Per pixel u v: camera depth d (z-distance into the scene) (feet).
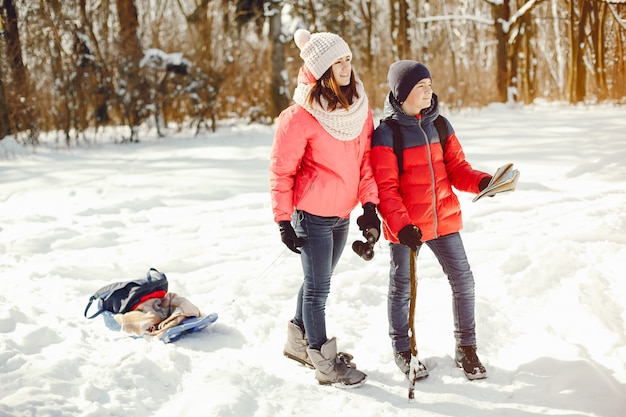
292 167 10.96
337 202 11.07
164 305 13.70
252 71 58.90
